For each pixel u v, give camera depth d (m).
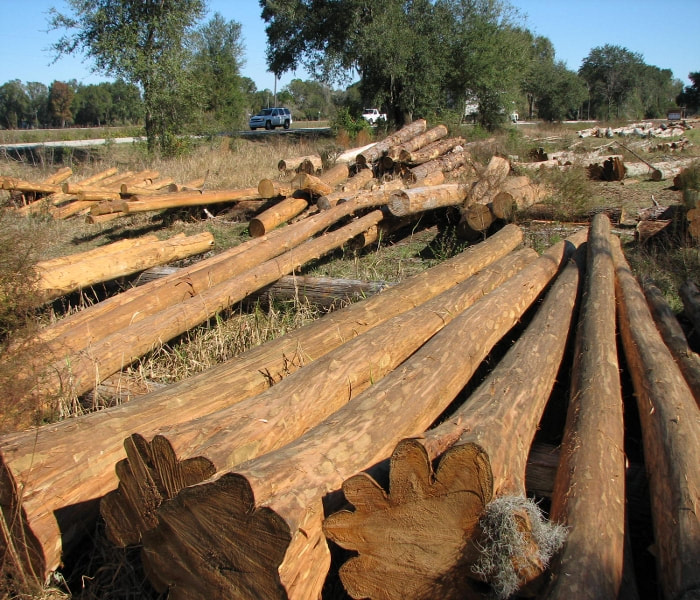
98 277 6.45
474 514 2.31
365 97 33.34
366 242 8.80
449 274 6.04
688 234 8.27
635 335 4.47
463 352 3.95
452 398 3.68
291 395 3.23
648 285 6.17
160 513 2.48
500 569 2.20
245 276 6.12
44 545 2.81
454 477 2.32
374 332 4.18
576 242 7.97
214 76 35.34
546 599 2.09
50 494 2.84
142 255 7.01
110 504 2.81
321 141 26.25
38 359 4.16
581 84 63.28
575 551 2.27
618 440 3.07
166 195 10.27
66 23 21.17
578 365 4.01
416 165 12.53
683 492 2.55
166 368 5.11
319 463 2.59
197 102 22.77
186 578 2.48
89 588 2.94
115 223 11.49
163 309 5.47
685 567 2.19
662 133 31.20
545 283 6.18
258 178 14.93
